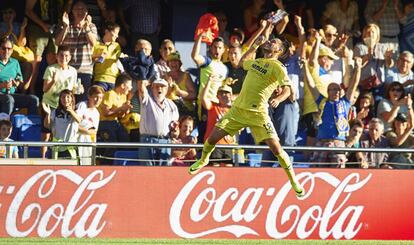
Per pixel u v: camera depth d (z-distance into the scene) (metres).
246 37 44.59
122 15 44.44
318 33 41.66
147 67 38.69
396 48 46.47
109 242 30.39
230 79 38.06
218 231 32.69
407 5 47.06
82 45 39.81
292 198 33.38
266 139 29.78
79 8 39.84
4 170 31.14
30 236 31.25
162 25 45.25
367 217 34.12
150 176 32.31
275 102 33.81
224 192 32.84
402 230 34.34
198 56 39.28
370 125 39.59
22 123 38.88
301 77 41.09
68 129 36.00
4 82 39.56
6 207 31.09
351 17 46.16
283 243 31.88
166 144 31.33
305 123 41.00
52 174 31.56
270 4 45.91
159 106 36.16
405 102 40.94
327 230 33.66
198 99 39.28
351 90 40.06
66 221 31.56
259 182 33.16
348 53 43.25
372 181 34.28
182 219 32.41
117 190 32.03
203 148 30.33
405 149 32.84
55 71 38.28
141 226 32.09
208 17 41.50
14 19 43.59
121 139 38.38
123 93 38.62
